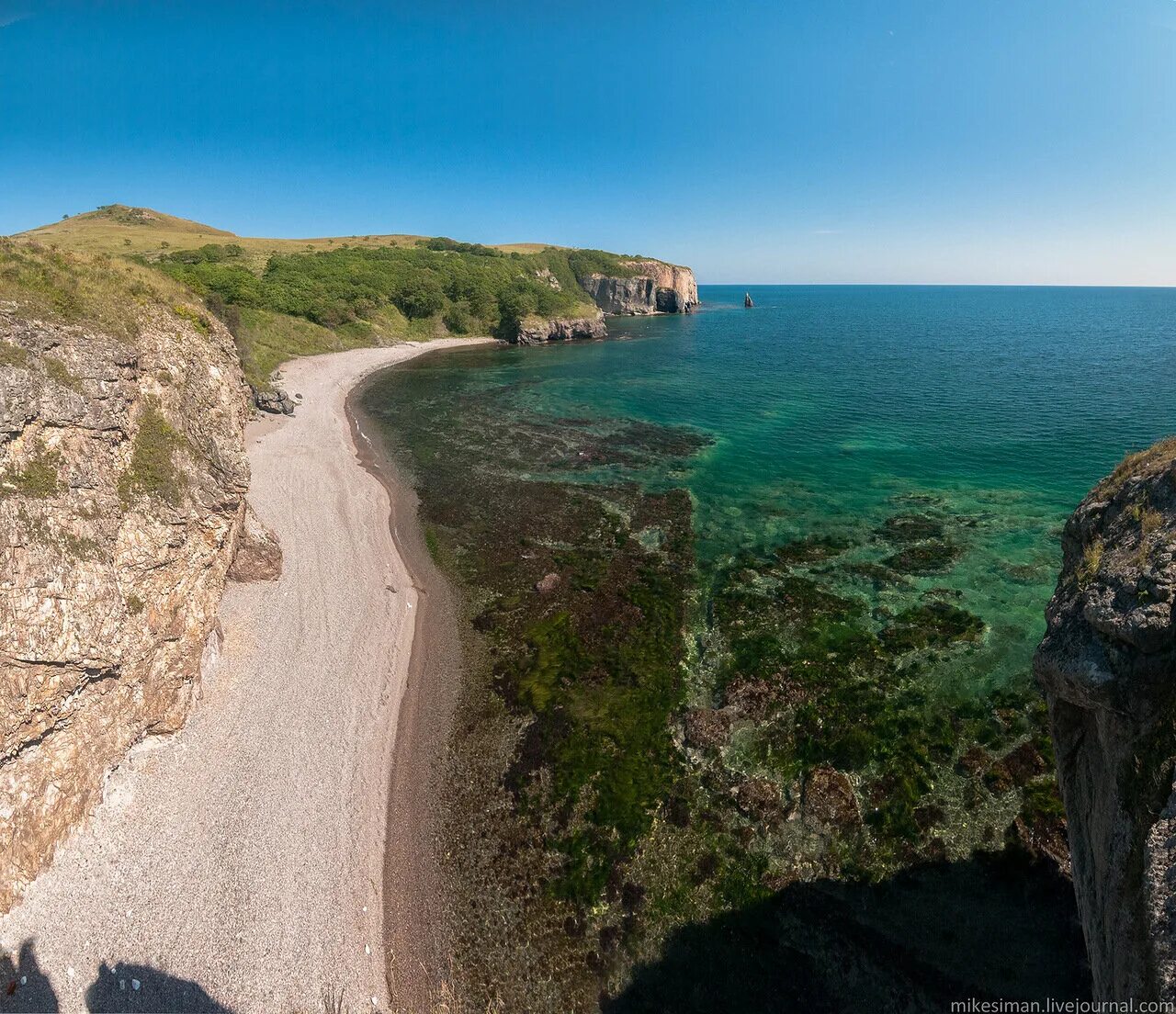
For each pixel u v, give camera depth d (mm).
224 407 23844
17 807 14109
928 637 24375
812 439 50438
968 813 17234
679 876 16031
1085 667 10438
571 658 23828
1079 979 13602
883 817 17250
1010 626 24891
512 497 38688
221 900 14891
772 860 16344
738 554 31359
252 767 18281
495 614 26719
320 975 13961
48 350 16734
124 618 17016
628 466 44438
